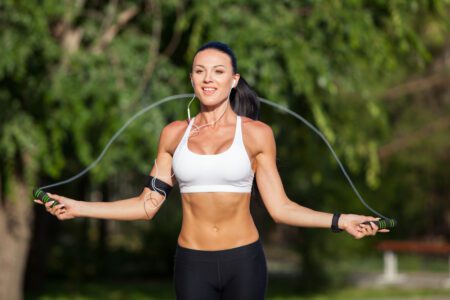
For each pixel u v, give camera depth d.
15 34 11.23
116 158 11.74
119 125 11.63
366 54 12.72
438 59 24.81
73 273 23.88
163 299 20.12
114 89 11.76
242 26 11.73
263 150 4.22
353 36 11.82
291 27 12.02
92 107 12.26
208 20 11.43
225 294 4.23
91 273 25.78
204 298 4.20
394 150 24.17
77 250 26.70
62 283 23.72
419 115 25.17
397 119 25.19
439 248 21.70
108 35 12.71
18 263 13.88
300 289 20.25
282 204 4.26
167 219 26.39
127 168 12.50
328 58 12.86
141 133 11.63
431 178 27.45
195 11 11.50
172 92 12.50
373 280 23.09
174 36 12.78
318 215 4.23
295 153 15.70
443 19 13.03
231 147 4.14
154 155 11.73
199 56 4.24
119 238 35.78
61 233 31.39
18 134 11.70
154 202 4.45
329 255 20.31
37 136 11.85
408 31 12.55
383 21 13.48
